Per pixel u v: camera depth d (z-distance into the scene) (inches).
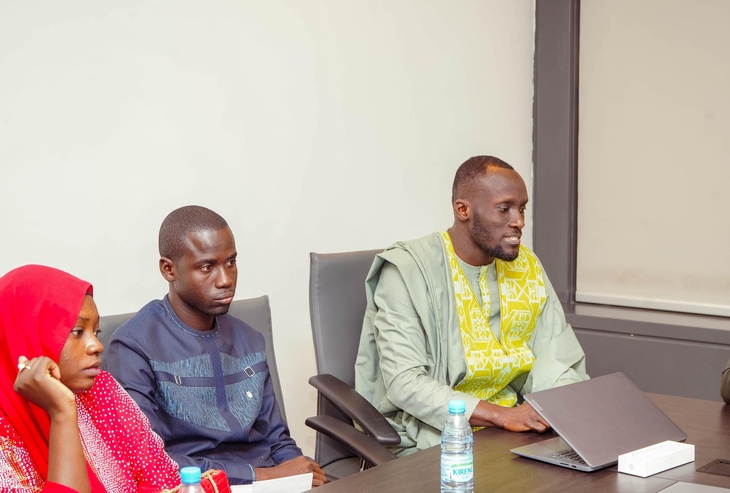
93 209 102.5
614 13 149.9
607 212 154.0
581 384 72.5
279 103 120.4
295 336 125.1
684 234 145.7
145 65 105.9
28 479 57.6
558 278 158.1
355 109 130.3
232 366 81.7
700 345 136.5
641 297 151.3
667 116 145.9
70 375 59.9
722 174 140.8
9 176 95.6
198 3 110.3
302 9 122.1
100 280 103.7
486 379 90.7
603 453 65.1
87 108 101.2
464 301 92.1
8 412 58.4
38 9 96.7
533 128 159.5
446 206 146.1
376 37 132.2
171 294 80.4
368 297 95.0
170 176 109.3
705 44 140.9
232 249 78.7
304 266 125.5
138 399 74.5
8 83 95.0
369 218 133.8
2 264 95.6
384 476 63.5
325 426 84.2
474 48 147.1
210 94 112.5
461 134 146.4
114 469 64.2
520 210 90.7
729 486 60.1
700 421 76.1
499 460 66.4
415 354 88.3
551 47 155.2
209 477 63.2
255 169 118.3
